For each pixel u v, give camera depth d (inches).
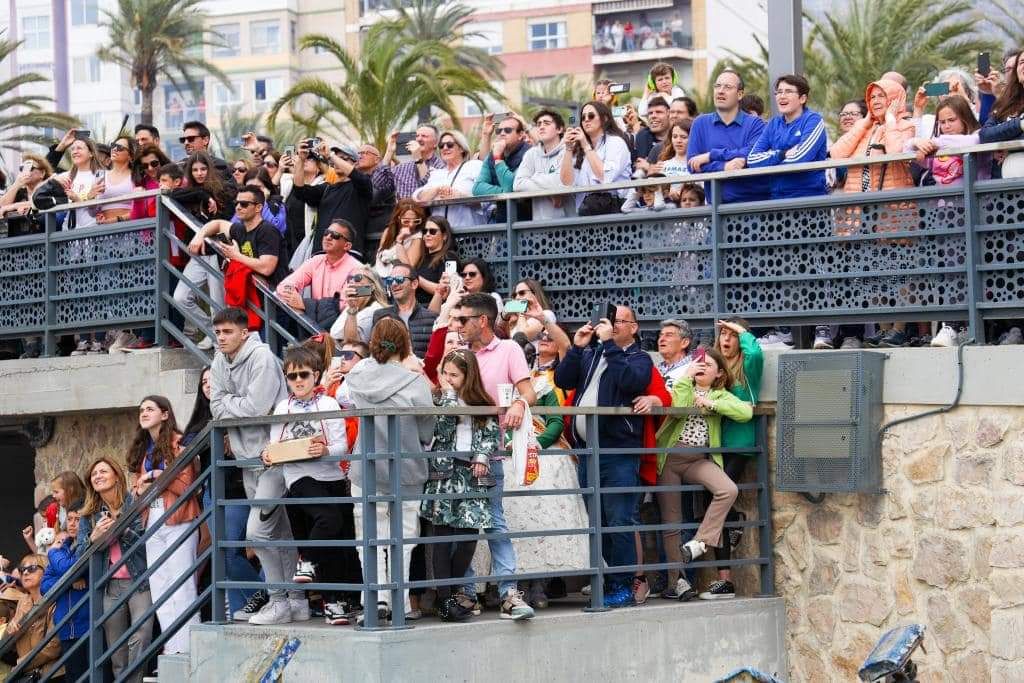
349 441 506.6
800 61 654.5
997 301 533.0
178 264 668.1
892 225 554.3
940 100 561.3
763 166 579.5
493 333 524.7
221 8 3464.6
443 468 496.4
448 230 633.0
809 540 572.7
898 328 576.7
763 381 576.4
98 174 744.3
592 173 630.5
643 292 609.6
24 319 731.4
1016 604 518.9
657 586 582.6
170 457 579.2
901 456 549.3
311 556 522.9
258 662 489.4
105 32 3373.5
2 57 2106.3
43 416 740.0
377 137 1608.0
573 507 540.7
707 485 561.0
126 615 576.7
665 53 3122.5
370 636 462.9
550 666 503.8
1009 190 530.6
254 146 785.6
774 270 578.2
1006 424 524.7
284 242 651.5
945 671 536.1
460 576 500.4
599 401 544.7
